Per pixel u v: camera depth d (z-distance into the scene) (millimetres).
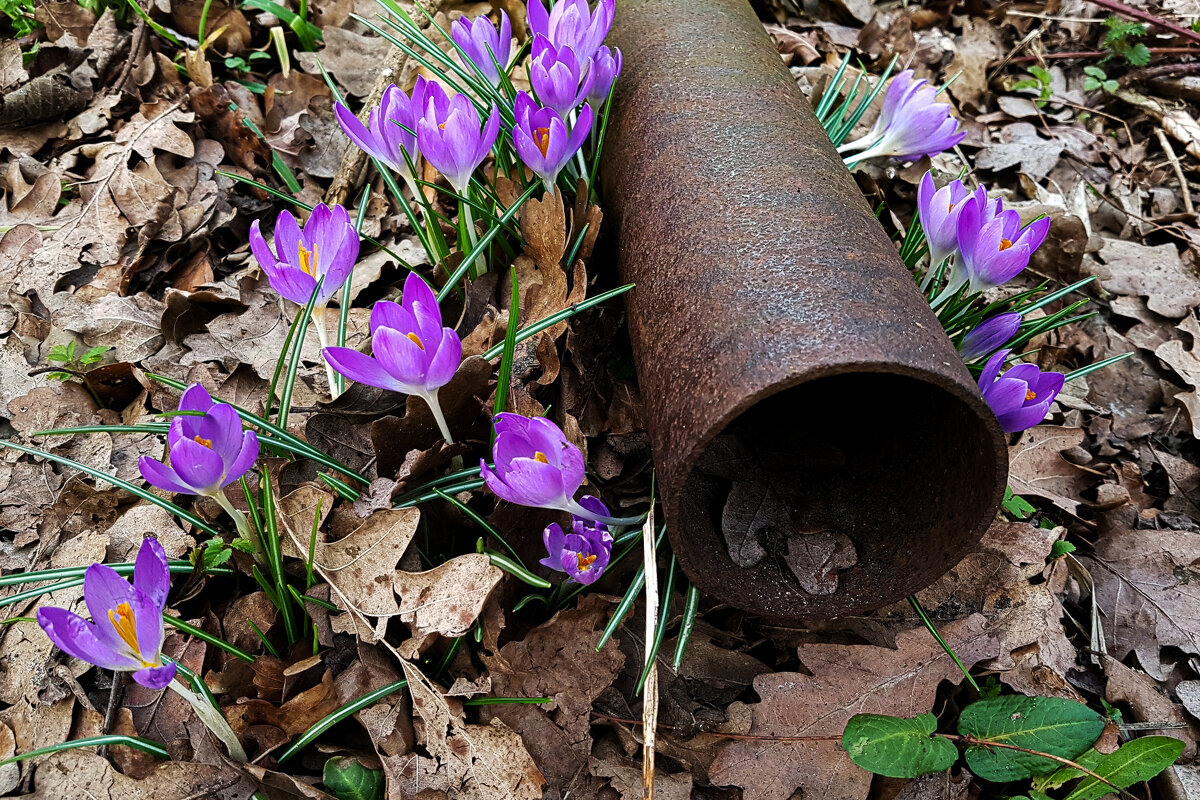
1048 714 595
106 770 559
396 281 735
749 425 650
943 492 579
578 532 578
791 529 604
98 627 490
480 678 573
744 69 656
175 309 689
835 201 583
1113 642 658
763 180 588
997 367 584
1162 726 625
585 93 644
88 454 650
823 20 1021
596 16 644
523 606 606
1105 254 820
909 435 608
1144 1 1108
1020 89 996
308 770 569
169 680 504
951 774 602
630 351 677
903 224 807
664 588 599
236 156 786
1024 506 670
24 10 817
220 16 847
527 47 829
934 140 704
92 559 609
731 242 567
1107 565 683
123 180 751
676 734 598
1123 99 994
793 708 600
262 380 673
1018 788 605
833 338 523
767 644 634
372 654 580
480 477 596
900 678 609
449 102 622
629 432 654
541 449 552
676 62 664
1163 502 718
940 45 1011
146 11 833
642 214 614
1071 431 715
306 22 848
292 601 588
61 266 721
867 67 965
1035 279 804
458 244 680
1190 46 1023
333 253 578
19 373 676
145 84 798
